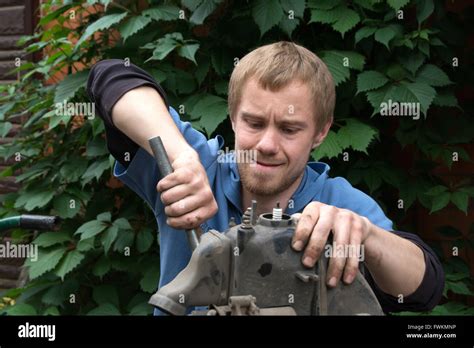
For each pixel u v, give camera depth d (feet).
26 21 11.10
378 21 7.48
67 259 7.59
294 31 7.87
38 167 8.45
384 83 7.32
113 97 3.70
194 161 3.21
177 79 7.79
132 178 3.92
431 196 8.02
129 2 8.23
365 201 4.12
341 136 7.27
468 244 8.54
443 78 7.55
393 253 3.16
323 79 3.60
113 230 7.40
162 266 4.03
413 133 7.98
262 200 3.89
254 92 3.43
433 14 8.25
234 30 7.77
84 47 8.28
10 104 8.72
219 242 2.72
